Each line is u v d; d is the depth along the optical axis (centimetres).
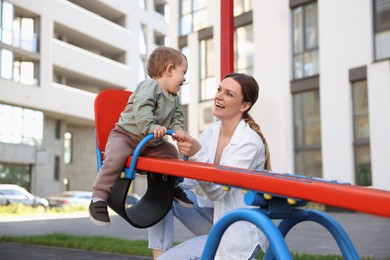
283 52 1767
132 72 4059
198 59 2084
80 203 2703
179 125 272
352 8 1577
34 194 3234
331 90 1623
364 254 627
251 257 231
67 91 3469
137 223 239
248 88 243
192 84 2097
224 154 238
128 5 4075
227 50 386
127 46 4038
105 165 240
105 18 4109
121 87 4003
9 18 3097
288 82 1747
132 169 231
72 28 3531
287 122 1739
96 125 265
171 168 208
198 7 2116
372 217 1357
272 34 1803
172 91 267
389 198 133
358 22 1562
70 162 3888
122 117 252
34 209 2389
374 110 1498
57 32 3588
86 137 3994
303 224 1155
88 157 3984
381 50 1517
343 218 1330
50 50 3347
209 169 189
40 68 3278
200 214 279
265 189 168
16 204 2392
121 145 243
